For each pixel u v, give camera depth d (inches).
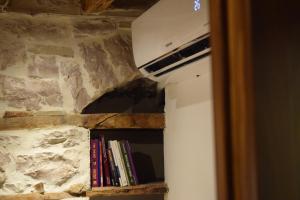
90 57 102.3
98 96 102.0
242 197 17.6
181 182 92.8
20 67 98.6
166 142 105.0
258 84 17.6
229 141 18.3
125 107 107.7
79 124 100.4
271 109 17.7
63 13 101.8
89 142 101.0
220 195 18.9
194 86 85.2
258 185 17.3
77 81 101.1
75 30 102.3
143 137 109.3
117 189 98.6
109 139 107.0
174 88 97.9
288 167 17.6
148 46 85.7
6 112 97.0
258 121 17.5
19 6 99.6
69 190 97.9
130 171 100.7
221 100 18.8
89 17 103.3
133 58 104.1
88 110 105.3
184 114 90.8
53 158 98.2
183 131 91.7
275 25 17.9
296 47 18.1
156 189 102.0
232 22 18.1
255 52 17.6
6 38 98.4
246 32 17.7
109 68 103.0
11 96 97.5
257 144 17.4
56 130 99.2
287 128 17.7
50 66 100.1
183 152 91.7
